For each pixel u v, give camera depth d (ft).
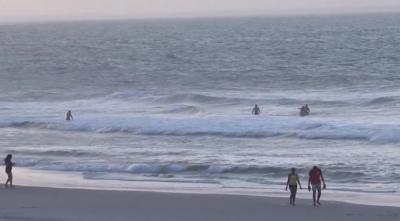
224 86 593.42
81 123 368.27
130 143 318.86
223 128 339.36
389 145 296.92
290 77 638.12
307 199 199.52
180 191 216.54
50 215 174.29
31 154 295.48
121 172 252.42
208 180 236.63
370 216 175.52
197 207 187.73
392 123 340.18
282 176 241.35
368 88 527.40
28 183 231.50
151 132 343.05
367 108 412.57
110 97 508.12
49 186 225.76
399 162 258.78
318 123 338.54
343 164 256.73
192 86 604.08
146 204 191.31
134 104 476.54
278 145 304.91
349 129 322.55
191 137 330.13
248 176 242.58
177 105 459.32
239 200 196.95
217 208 186.70
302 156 276.62
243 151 291.38
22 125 380.37
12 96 548.31
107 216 174.91
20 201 195.00
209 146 305.73
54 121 379.76
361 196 205.57
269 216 177.06
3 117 407.44
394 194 208.03
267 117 366.43
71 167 260.62
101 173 250.98
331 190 215.10
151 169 253.65
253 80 629.10
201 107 449.06
